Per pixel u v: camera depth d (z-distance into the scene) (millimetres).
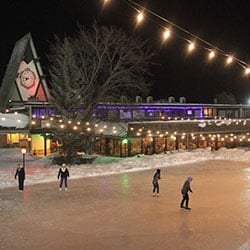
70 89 34094
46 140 41938
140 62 39438
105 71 38969
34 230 14930
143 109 43969
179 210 17656
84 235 14297
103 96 38438
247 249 12344
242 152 36500
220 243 13281
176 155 35031
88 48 38844
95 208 18062
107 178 26125
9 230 14953
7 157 38656
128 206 18406
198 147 40781
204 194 20844
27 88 49031
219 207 18156
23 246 13219
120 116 42406
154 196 20453
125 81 38500
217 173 27656
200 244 13211
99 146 39750
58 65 37188
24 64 48969
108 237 14031
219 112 50500
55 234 14453
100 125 38375
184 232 14531
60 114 34781
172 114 46281
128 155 35969
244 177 26016
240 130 44219
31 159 37469
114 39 37688
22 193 21438
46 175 26516
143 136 36094
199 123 39906
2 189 22656
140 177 26422
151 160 32688
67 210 17734
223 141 42875
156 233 14438
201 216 16688
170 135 37812
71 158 33500
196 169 29562
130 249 12820
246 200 19516
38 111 40875
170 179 25375
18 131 41312
